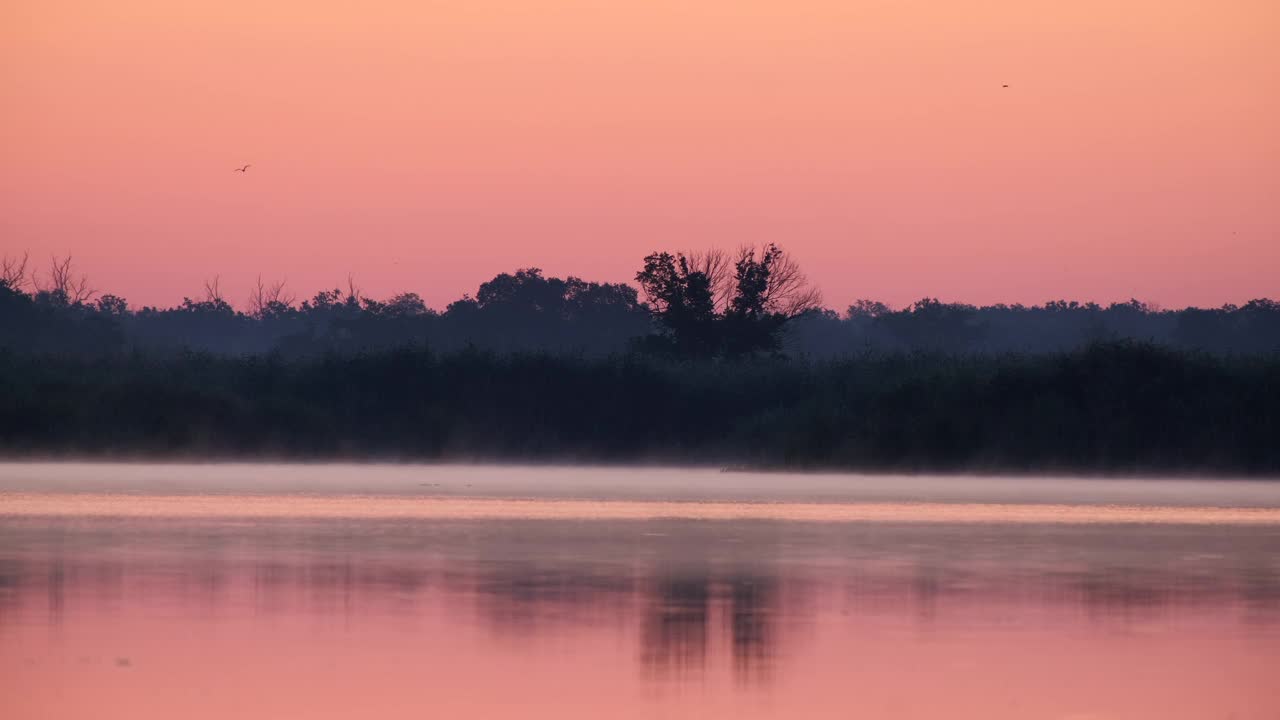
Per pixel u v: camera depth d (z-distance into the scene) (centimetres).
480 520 8469
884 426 14262
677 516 8862
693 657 4203
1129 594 5434
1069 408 14025
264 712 3531
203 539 7194
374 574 5894
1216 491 11369
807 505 9856
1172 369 14400
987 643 4425
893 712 3559
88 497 10044
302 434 15800
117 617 4800
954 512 9275
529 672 3994
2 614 4838
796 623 4772
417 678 3909
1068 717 3522
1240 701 3684
